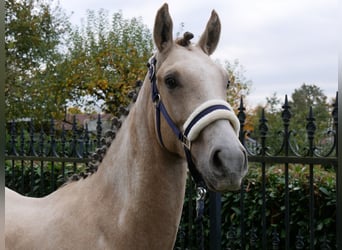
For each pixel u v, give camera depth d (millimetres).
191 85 1707
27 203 2271
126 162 1938
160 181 1866
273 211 3844
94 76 11406
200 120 1628
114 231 1891
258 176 3928
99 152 2115
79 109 12961
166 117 1802
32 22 14523
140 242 1861
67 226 1950
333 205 3566
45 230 1990
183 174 1931
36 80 13352
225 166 1514
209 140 1596
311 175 3145
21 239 2021
